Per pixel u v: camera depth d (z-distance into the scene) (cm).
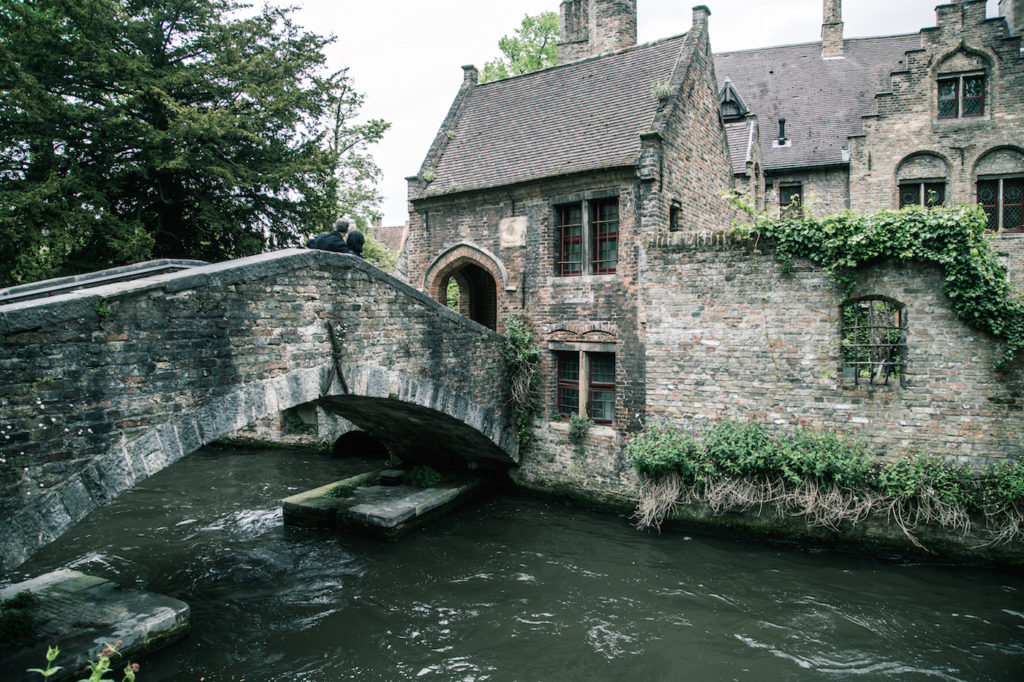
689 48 1316
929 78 1630
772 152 1955
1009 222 1580
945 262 891
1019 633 770
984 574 897
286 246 1700
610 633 802
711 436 1069
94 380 598
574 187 1245
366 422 1380
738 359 1067
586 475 1260
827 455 965
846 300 975
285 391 807
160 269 995
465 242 1409
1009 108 1557
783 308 1025
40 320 550
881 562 957
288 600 901
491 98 1655
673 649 762
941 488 916
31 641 691
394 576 980
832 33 2155
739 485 1040
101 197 1204
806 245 989
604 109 1362
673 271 1122
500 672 722
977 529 905
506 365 1306
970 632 775
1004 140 1562
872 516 964
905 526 940
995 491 888
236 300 739
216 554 1065
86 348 591
